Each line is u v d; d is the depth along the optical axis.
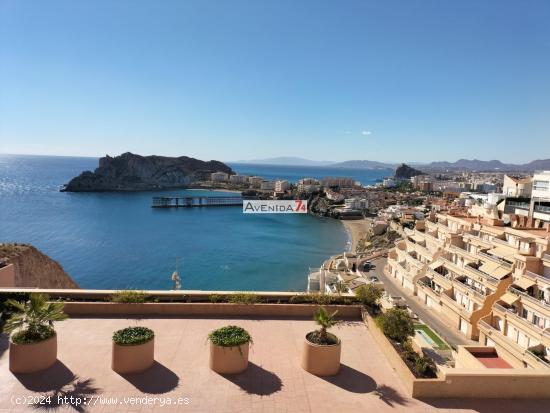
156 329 16.73
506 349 35.12
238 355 13.43
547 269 36.44
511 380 12.52
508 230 43.97
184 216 198.38
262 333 16.70
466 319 45.81
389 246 117.56
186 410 11.31
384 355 15.28
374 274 78.69
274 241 142.25
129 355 13.10
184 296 19.16
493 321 39.47
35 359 13.05
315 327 17.48
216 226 171.38
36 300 14.16
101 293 19.08
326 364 13.48
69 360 13.93
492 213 59.47
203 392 12.24
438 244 60.47
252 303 18.73
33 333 13.50
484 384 12.49
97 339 15.61
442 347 41.75
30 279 32.72
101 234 139.88
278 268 105.62
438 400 12.30
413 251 69.88
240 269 103.25
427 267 61.25
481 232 50.72
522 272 38.00
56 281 37.19
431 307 56.53
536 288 36.00
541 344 32.16
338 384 13.05
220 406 11.57
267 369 13.84
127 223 167.50
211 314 18.47
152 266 102.19
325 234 160.38
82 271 95.50
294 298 19.34
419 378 12.72
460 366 25.08
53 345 13.59
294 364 14.24
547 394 12.56
